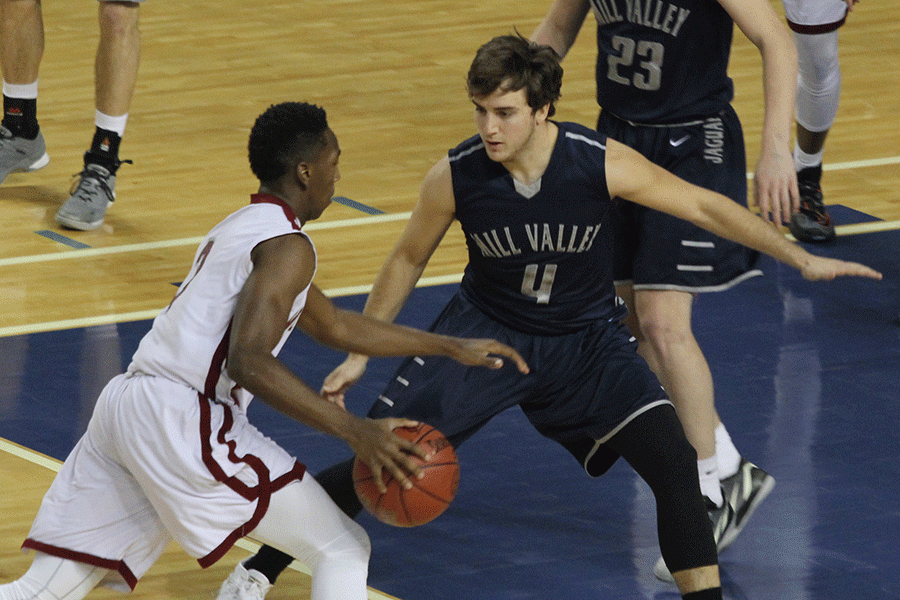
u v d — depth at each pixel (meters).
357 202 25.70
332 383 12.56
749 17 13.82
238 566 12.31
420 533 14.29
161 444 10.59
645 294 14.41
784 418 16.95
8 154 26.52
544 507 14.91
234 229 10.77
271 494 10.73
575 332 12.88
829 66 22.66
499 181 12.23
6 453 15.83
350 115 31.41
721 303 20.92
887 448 16.14
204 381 10.68
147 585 13.27
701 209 12.42
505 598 12.96
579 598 12.98
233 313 10.64
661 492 12.13
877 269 22.22
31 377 18.00
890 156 28.20
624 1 14.50
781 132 13.40
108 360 18.62
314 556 10.94
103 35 23.72
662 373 14.25
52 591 10.97
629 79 14.73
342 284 21.58
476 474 15.69
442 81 34.41
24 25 25.77
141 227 24.39
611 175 12.20
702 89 14.62
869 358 18.77
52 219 24.75
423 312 20.36
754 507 14.19
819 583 13.24
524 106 11.63
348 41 38.41
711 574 11.92
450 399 12.77
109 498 10.99
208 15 41.69
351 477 12.45
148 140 29.42
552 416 12.99
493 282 12.85
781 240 12.46
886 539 14.08
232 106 32.09
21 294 21.12
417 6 42.78
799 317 20.30
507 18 41.19
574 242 12.41
